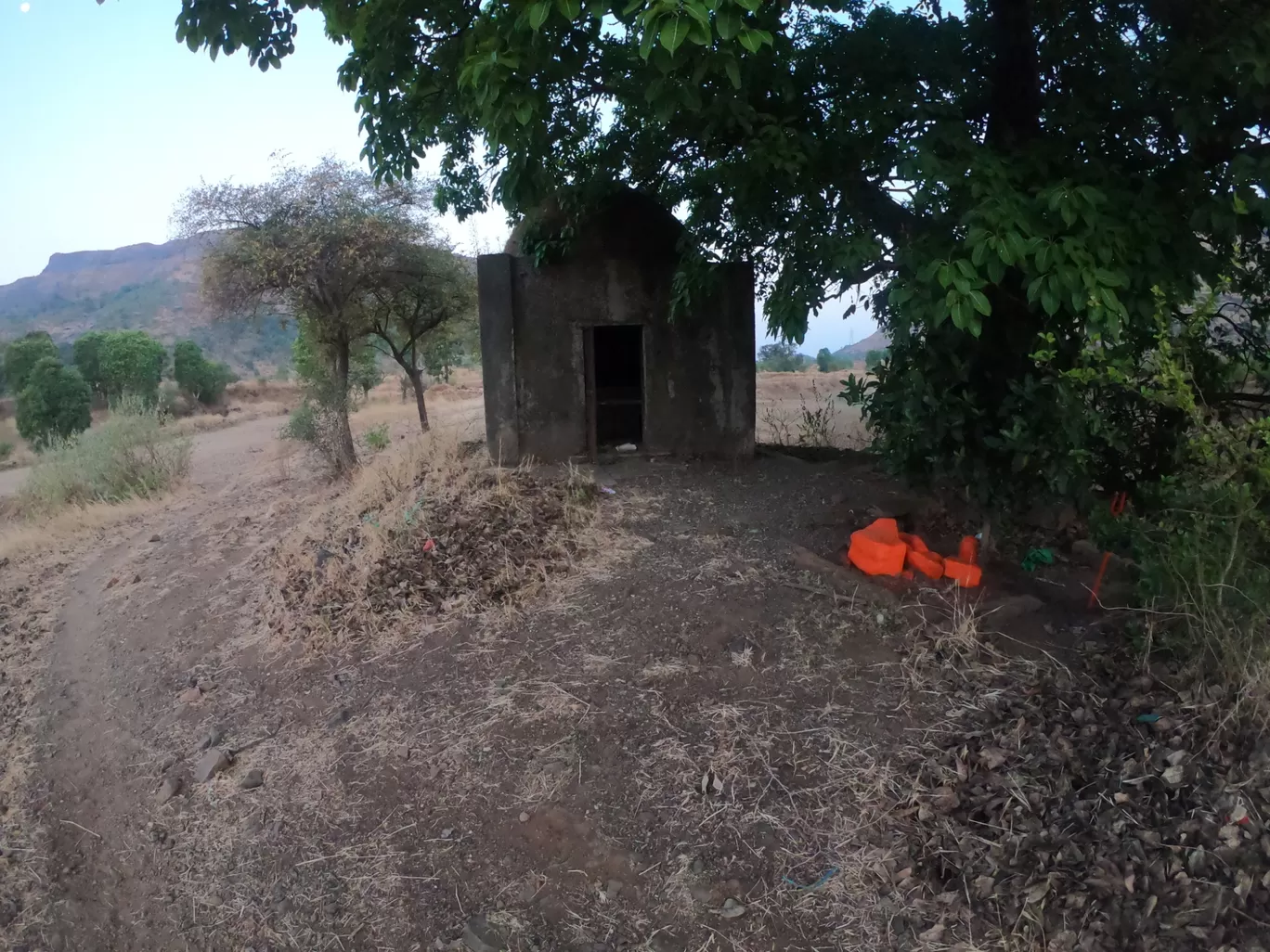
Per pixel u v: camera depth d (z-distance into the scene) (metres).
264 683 5.09
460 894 3.29
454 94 5.30
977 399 4.67
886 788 3.44
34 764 4.89
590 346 7.52
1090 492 4.66
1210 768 3.12
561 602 5.15
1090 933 2.69
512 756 3.93
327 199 9.65
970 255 4.02
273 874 3.61
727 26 3.20
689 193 6.47
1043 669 3.97
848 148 4.83
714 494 6.64
